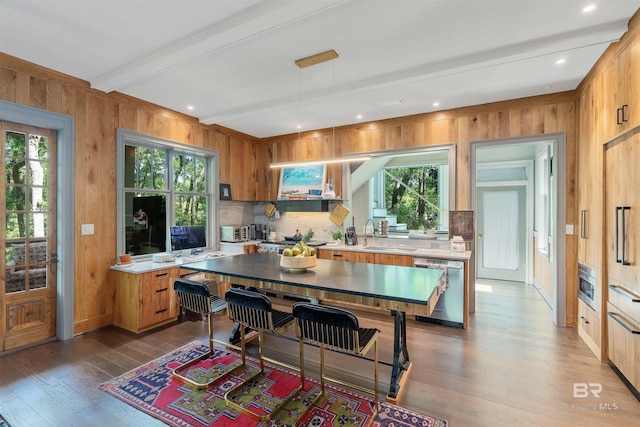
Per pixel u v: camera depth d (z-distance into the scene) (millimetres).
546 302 4582
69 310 3307
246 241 5457
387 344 3189
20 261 3082
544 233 4965
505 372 2604
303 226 5668
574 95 3578
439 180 5574
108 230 3672
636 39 2234
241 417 2049
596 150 2957
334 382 2318
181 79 3342
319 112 4387
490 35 2529
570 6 2166
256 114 4348
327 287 2273
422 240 4621
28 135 3133
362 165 5328
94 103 3525
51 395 2293
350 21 2324
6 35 2512
